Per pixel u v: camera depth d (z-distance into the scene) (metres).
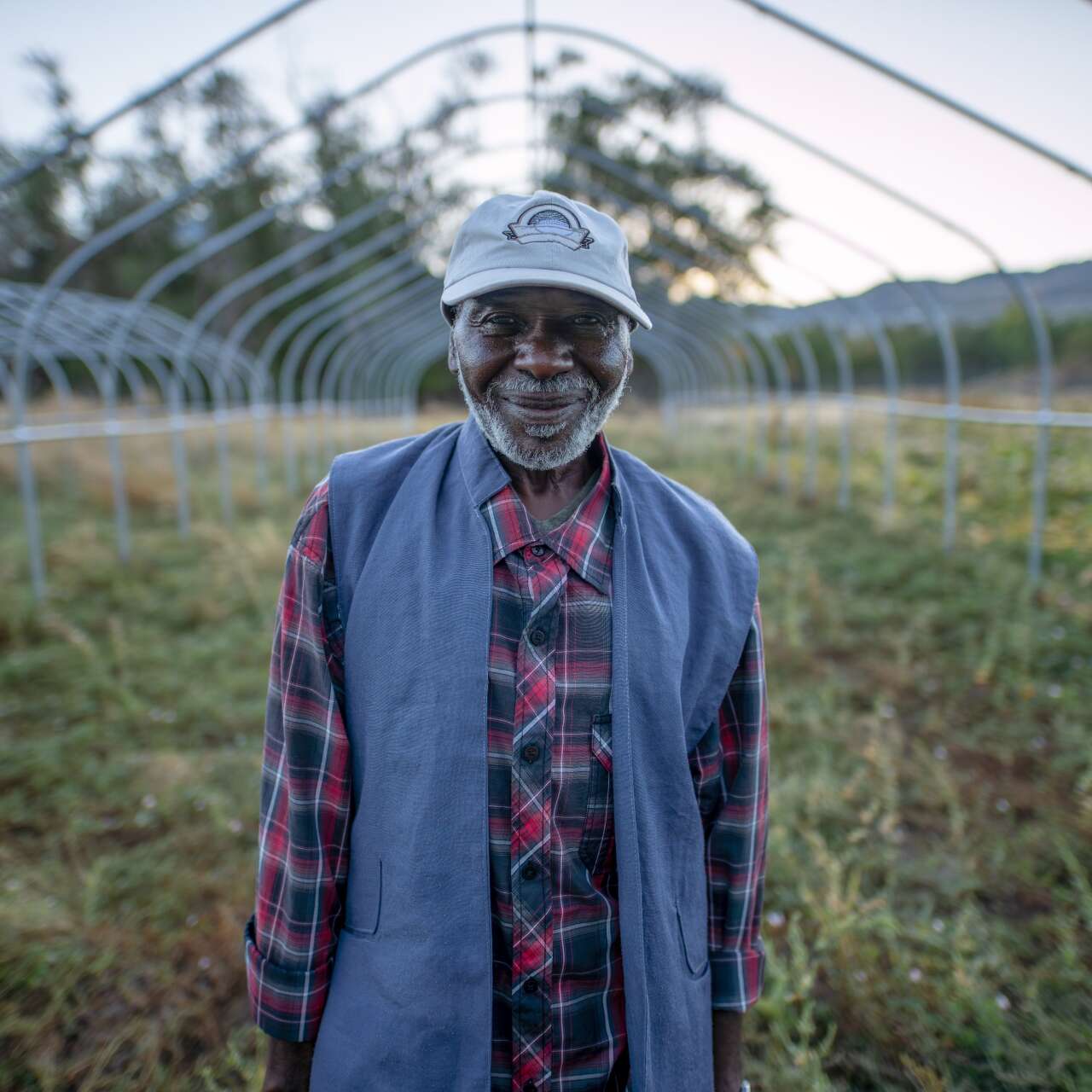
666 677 1.06
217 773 3.68
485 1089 0.99
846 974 2.31
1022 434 10.71
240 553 7.00
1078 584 5.82
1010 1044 2.14
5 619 5.38
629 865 1.02
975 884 2.78
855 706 4.31
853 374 27.14
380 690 1.03
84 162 21.66
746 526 8.46
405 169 17.78
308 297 24.23
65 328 9.04
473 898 0.99
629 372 1.10
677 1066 1.08
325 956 1.13
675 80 5.32
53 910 2.68
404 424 16.11
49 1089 2.09
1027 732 3.89
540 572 1.04
